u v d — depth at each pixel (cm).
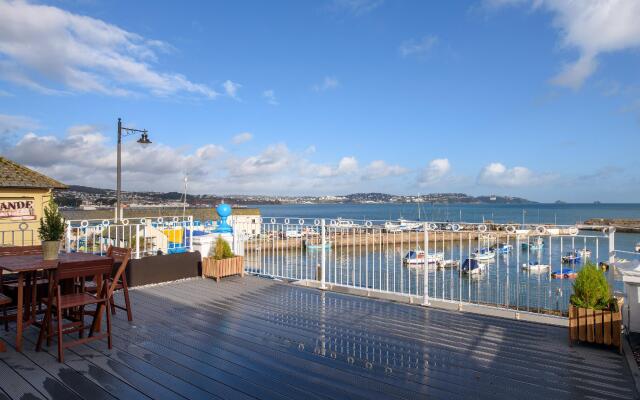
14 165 1237
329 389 329
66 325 448
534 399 317
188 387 328
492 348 429
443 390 330
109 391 319
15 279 529
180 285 746
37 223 1183
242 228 909
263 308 589
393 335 470
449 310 579
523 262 1992
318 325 507
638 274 431
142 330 480
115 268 694
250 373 358
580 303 435
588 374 364
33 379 340
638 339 440
